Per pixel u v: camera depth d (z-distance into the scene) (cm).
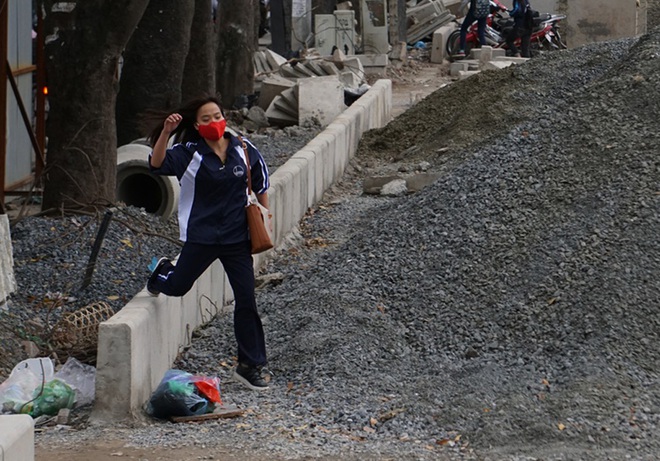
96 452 799
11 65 1797
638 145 1223
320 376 965
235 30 2506
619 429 807
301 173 1603
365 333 1038
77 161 1435
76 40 1414
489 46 3469
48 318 1158
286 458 778
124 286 1259
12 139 1789
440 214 1231
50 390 910
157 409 901
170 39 1898
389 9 3503
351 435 839
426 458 780
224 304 1247
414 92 2975
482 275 1102
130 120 1912
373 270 1170
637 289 1003
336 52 2794
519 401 854
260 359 962
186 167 926
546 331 989
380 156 2053
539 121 1365
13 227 1384
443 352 1014
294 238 1516
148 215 1475
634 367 912
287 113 2372
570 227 1120
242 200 941
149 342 933
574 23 2936
